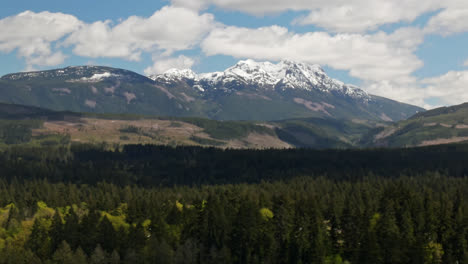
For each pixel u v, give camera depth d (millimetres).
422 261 135125
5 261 140000
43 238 154875
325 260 141250
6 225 175375
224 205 172125
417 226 151750
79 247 139125
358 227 147250
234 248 148500
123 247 149750
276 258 144500
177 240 158125
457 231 145375
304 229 146125
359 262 140000
